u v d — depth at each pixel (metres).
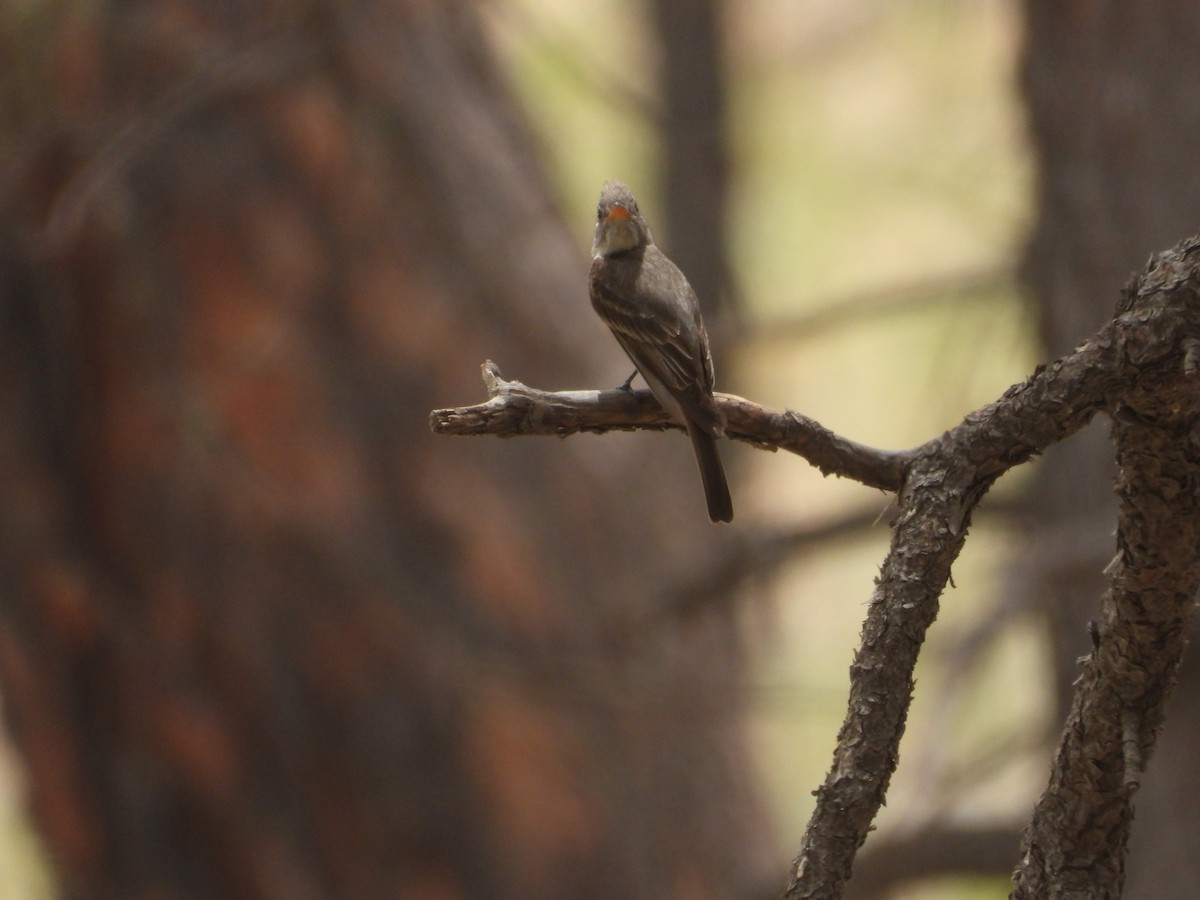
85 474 13.31
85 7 10.91
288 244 13.20
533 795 13.74
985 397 13.02
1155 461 3.72
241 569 13.39
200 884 13.55
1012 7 11.54
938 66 16.06
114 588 13.39
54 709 13.53
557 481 14.23
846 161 17.88
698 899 14.20
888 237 19.05
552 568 13.91
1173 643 3.86
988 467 4.16
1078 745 4.02
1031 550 10.36
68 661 13.48
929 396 13.32
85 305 12.96
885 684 4.04
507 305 14.02
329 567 13.50
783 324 13.34
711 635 14.36
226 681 13.46
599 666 13.71
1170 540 3.76
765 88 21.39
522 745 13.70
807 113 20.12
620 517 14.39
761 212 20.61
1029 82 10.68
